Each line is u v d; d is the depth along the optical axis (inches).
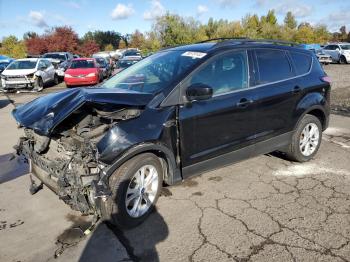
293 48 200.4
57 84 799.1
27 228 139.9
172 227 138.3
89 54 2208.4
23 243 129.6
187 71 149.2
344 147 236.2
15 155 173.8
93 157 124.1
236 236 131.2
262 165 203.2
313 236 130.0
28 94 617.9
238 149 169.3
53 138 147.2
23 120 139.9
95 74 698.8
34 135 151.7
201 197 163.0
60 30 2090.3
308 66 205.2
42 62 723.4
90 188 125.6
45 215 149.9
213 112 153.5
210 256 120.0
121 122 131.0
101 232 135.6
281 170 195.2
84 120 148.6
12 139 278.5
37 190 172.1
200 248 124.4
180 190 170.4
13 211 153.6
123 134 128.6
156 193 145.5
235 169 197.2
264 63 179.8
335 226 136.4
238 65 167.8
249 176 187.2
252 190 169.9
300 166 201.0
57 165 131.8
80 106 132.0
